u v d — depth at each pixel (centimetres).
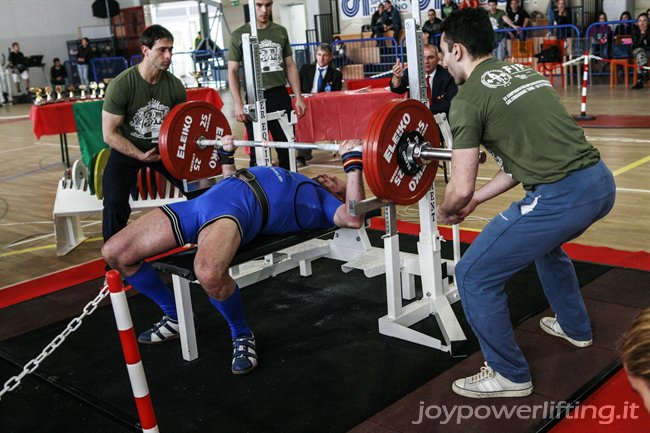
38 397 269
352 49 1240
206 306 352
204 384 270
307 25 1492
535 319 300
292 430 232
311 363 279
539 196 218
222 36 1686
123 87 353
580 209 216
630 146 627
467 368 264
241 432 233
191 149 347
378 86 748
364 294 352
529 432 217
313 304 343
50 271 423
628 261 355
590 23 1193
